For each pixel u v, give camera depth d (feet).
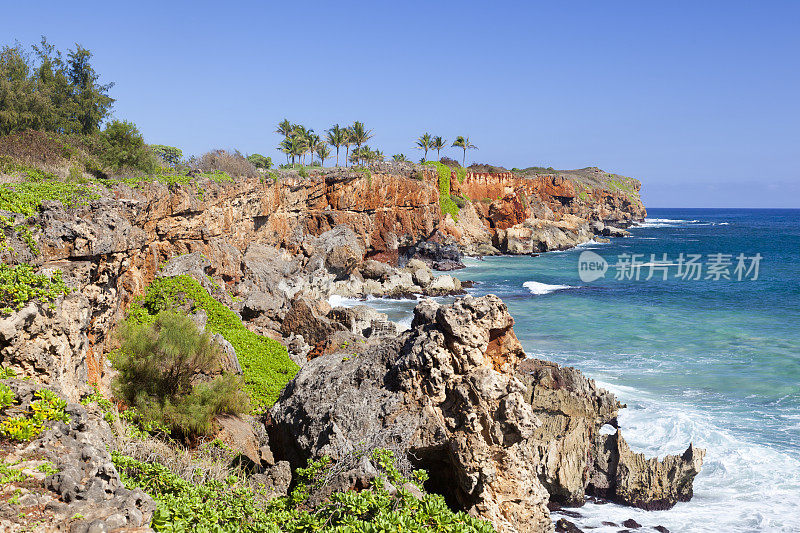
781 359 153.17
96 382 75.15
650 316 208.74
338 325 140.05
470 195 435.12
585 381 109.09
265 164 306.96
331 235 264.31
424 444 57.57
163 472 47.67
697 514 83.97
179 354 81.10
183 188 142.61
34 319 51.52
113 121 160.25
